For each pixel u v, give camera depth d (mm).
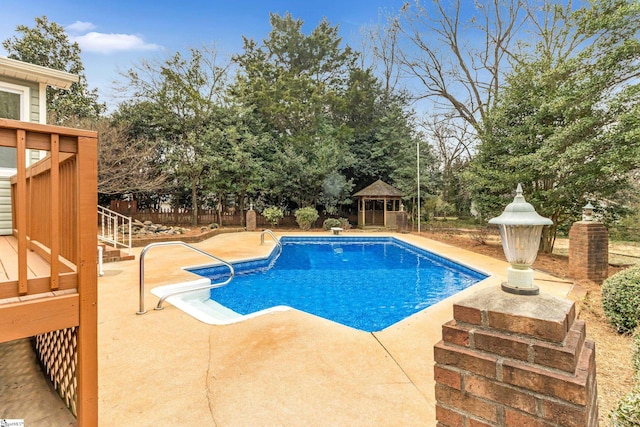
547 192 8133
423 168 18609
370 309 5547
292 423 2047
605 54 7754
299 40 20094
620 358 3080
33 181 2969
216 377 2598
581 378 1112
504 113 9375
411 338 3434
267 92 17219
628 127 6703
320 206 19516
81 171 1858
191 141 15047
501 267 7465
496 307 1320
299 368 2748
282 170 16609
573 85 7895
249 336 3418
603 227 6141
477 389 1308
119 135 13438
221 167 15539
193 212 16188
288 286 6930
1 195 5691
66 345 2246
